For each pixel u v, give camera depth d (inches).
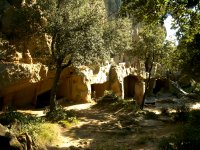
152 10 463.2
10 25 960.3
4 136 396.2
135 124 859.4
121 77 1536.7
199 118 780.0
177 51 1150.3
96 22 903.1
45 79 1107.9
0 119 648.4
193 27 465.7
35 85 1087.6
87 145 618.2
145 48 1273.4
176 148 511.5
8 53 958.4
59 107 970.7
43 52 991.6
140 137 678.5
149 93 1836.9
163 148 527.8
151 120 922.1
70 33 848.9
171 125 821.2
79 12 891.4
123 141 650.2
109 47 1175.0
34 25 877.8
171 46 1256.8
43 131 622.8
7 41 953.5
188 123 759.7
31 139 468.8
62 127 769.6
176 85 2053.4
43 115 930.7
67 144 622.2
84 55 879.1
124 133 731.4
